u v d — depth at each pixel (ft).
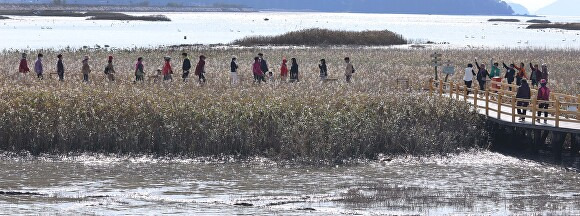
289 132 339.16
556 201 262.06
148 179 296.10
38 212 242.17
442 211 245.65
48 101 367.45
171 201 261.44
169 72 507.71
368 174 309.42
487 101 376.89
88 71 500.74
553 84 543.39
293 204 257.75
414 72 631.97
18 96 379.76
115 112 350.23
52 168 311.47
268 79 526.16
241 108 356.18
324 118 347.77
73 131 340.39
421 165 328.29
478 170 319.06
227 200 263.70
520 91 361.71
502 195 272.31
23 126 339.57
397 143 346.74
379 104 379.35
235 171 312.09
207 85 472.44
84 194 269.85
